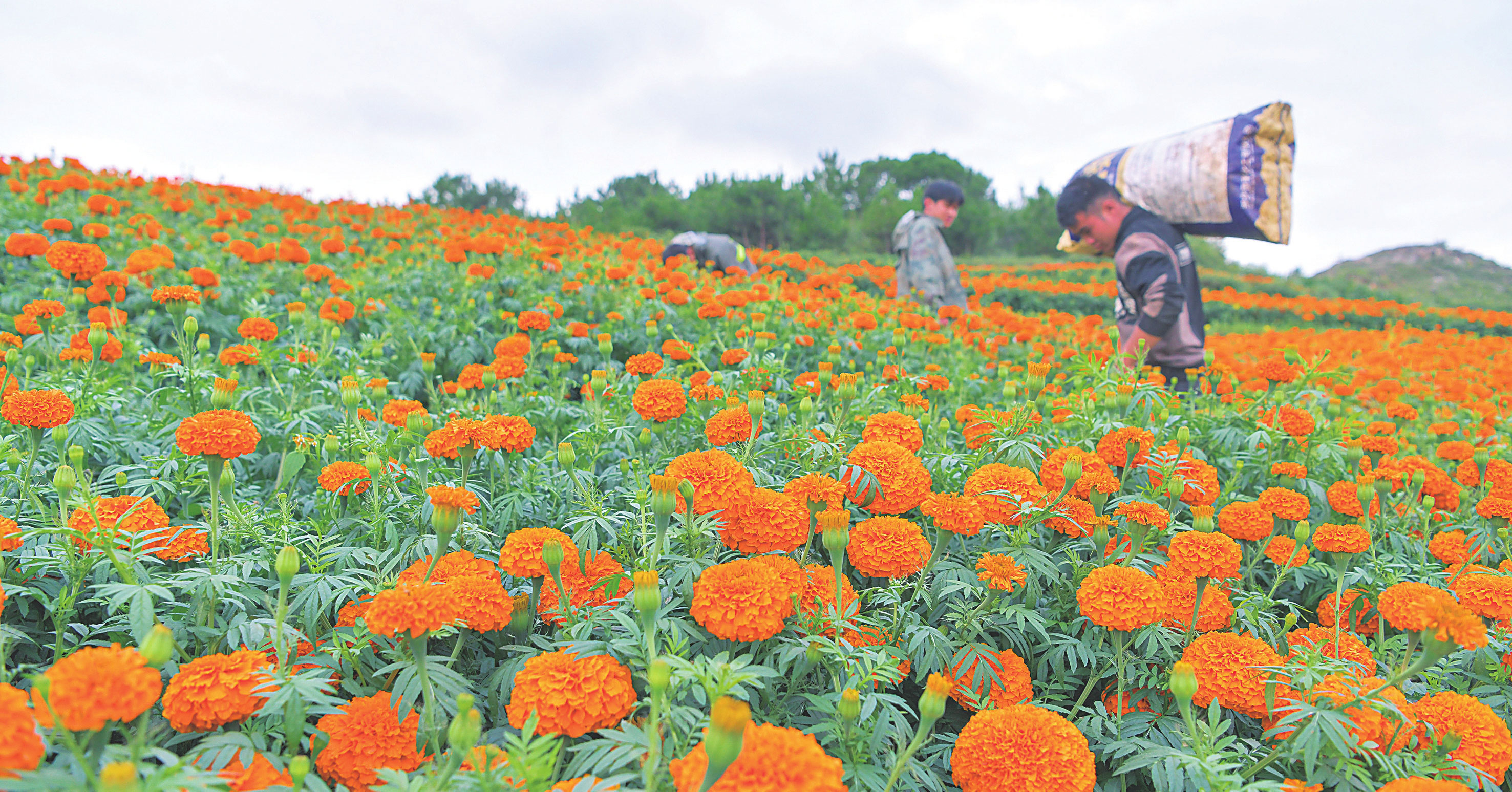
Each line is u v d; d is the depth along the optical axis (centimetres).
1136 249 460
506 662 179
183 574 168
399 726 150
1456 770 171
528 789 119
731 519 185
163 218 816
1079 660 212
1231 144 439
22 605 167
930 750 181
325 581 178
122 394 295
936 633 185
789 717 169
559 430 324
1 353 283
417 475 224
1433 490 296
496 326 548
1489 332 1984
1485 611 200
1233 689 184
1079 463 203
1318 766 172
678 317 557
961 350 559
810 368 486
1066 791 154
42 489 206
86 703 99
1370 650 217
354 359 389
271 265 628
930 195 677
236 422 173
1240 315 2022
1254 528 236
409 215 1133
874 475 199
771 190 4447
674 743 137
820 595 183
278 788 123
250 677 142
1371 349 870
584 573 187
